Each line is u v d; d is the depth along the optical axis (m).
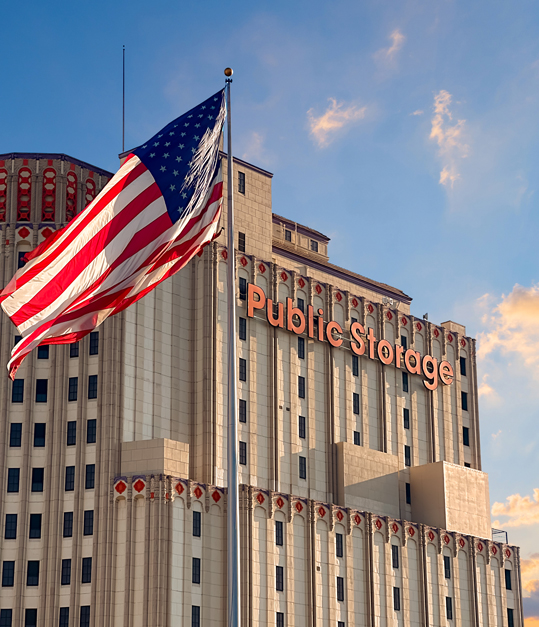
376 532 110.94
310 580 101.25
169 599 87.38
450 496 120.69
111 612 87.62
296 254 122.94
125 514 90.19
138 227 46.16
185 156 47.12
